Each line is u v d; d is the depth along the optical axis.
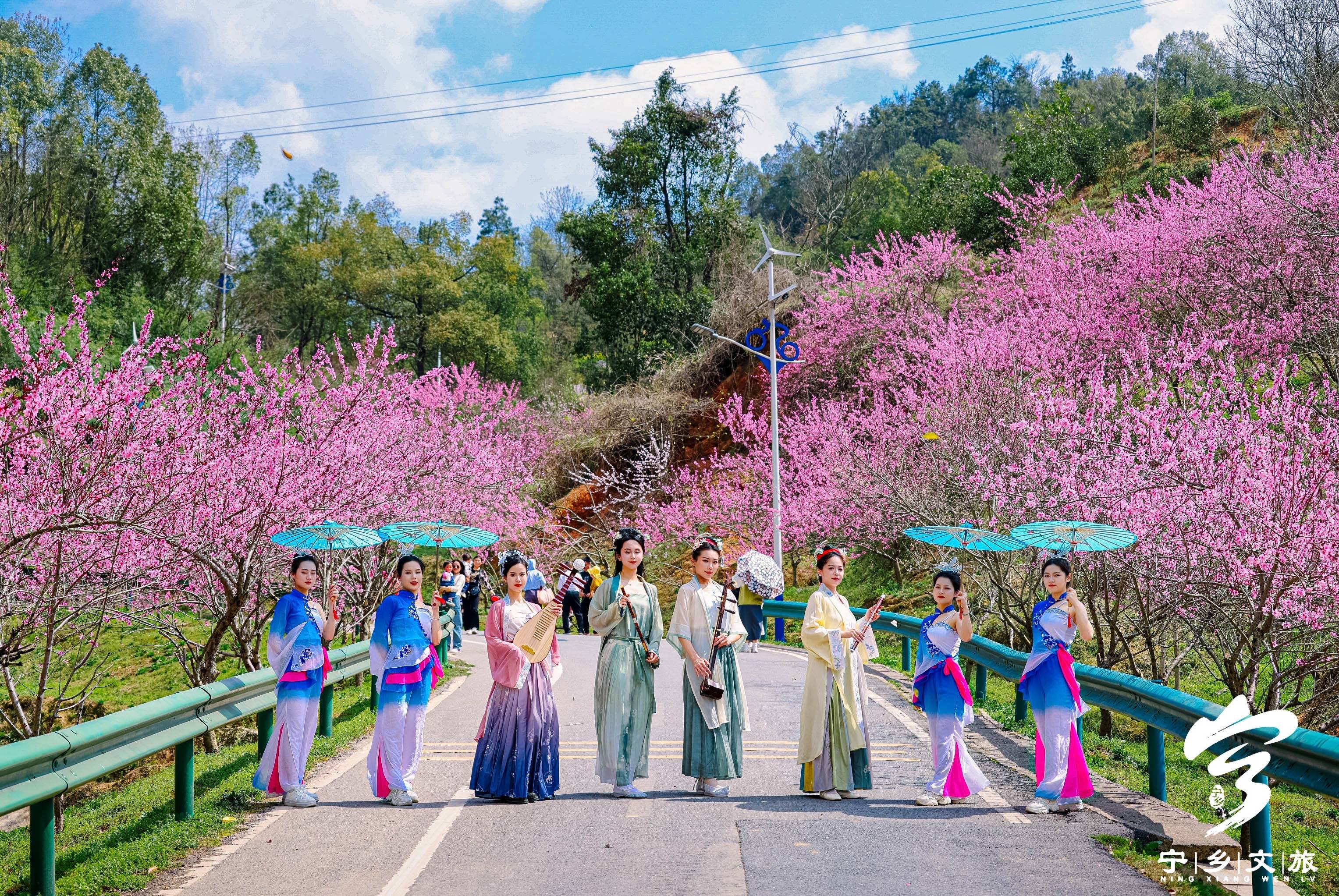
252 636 14.09
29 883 6.48
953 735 7.66
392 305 68.31
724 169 49.28
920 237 31.70
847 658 8.00
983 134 101.88
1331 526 9.99
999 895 5.59
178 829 7.13
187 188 52.31
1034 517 14.37
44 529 9.92
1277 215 20.42
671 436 36.75
